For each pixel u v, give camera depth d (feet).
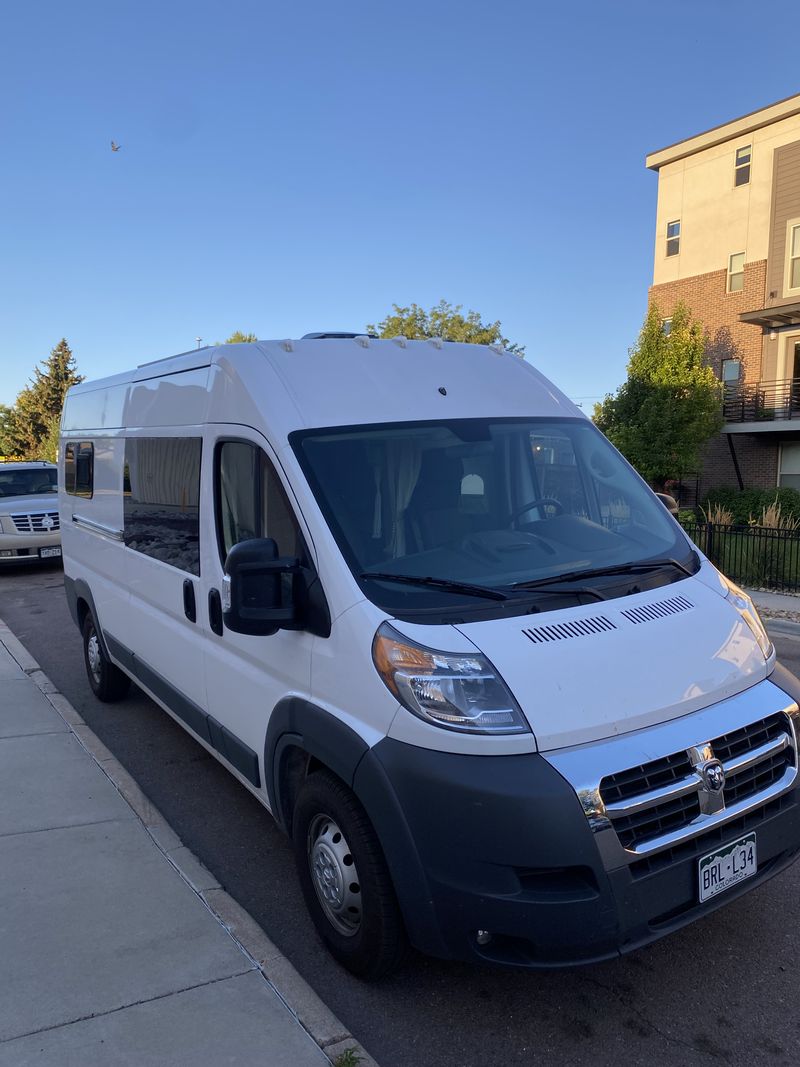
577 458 13.03
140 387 17.37
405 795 8.89
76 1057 8.83
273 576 10.27
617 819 8.60
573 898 8.40
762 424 71.05
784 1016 9.84
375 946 9.79
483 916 8.54
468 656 9.02
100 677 21.99
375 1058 9.29
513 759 8.63
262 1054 8.91
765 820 9.68
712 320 79.46
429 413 12.19
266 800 12.33
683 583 11.43
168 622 15.65
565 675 9.12
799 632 31.24
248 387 12.14
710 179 78.89
